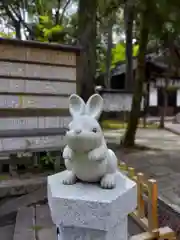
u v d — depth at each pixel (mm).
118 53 11914
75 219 1192
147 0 4219
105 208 1145
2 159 3793
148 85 12227
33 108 3322
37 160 3832
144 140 7438
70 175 1389
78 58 3566
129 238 1906
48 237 2109
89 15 4102
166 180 3529
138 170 4102
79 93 3631
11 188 3072
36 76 3320
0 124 3141
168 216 2451
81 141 1190
